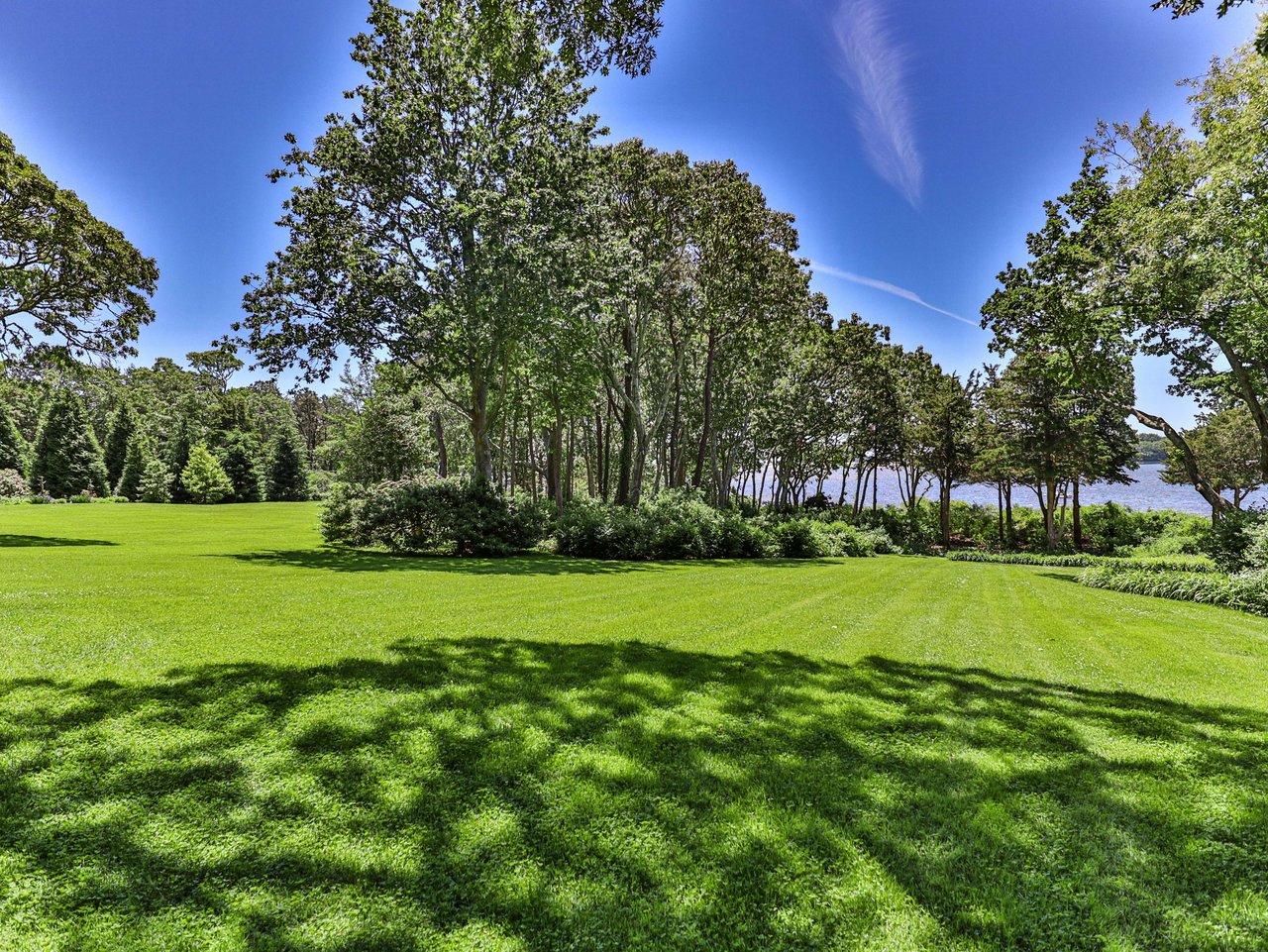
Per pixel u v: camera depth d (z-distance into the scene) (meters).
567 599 9.29
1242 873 2.69
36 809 2.81
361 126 17.55
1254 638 7.92
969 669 5.91
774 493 53.84
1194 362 17.84
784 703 4.64
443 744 3.68
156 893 2.35
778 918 2.34
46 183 15.90
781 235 25.59
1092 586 15.43
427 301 17.88
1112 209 16.33
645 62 6.68
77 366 18.84
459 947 2.16
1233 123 11.99
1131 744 4.04
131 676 4.53
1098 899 2.49
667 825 2.92
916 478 45.94
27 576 9.09
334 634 6.07
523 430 46.34
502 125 17.34
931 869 2.66
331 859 2.59
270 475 57.62
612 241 19.52
